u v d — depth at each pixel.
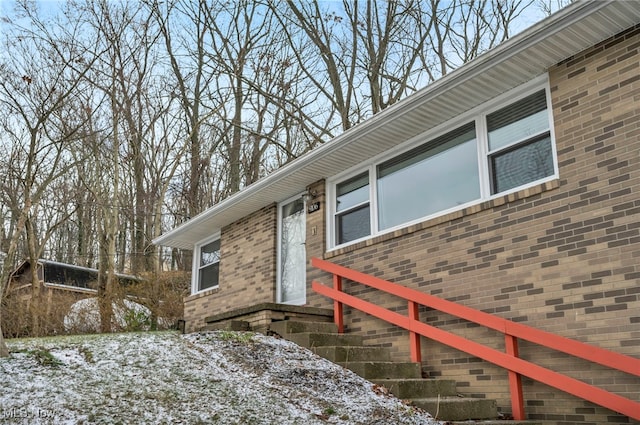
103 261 17.58
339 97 19.34
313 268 9.62
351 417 4.98
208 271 13.80
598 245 5.57
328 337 7.51
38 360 5.47
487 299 6.59
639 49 5.55
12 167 15.53
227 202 11.27
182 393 4.97
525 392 6.01
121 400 4.58
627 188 5.43
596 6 5.24
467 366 6.71
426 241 7.59
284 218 11.09
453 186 7.49
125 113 18.95
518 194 6.44
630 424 5.06
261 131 22.56
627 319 5.21
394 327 7.81
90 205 18.98
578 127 5.96
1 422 3.78
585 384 5.25
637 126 5.45
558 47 5.95
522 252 6.30
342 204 9.52
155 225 20.27
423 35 18.88
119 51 17.77
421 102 7.05
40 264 20.72
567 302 5.75
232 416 4.55
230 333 7.56
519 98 6.76
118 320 15.02
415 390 6.13
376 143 8.31
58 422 3.92
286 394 5.41
